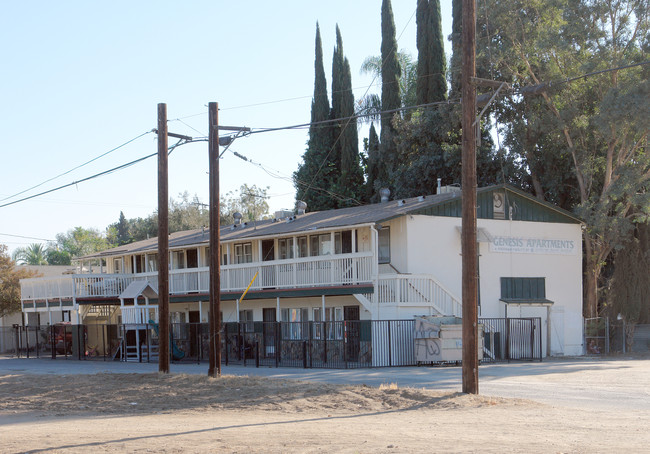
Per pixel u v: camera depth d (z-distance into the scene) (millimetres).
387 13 54875
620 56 34969
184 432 13055
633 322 37719
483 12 40750
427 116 47312
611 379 22828
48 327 46375
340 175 60625
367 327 32469
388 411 15875
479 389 19969
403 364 29281
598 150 40000
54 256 117188
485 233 33844
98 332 46188
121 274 46000
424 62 50688
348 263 32688
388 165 52344
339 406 16812
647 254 38125
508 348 31359
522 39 38781
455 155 45375
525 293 35812
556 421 13594
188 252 45656
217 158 23203
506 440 11156
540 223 36781
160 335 24406
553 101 39219
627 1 34844
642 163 35625
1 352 51562
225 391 19734
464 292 17766
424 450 10258
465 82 17719
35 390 22141
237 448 11016
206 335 36844
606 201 35469
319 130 61062
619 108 32406
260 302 40125
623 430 12258
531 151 41938
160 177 24406
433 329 28406
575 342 36812
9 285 54750
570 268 37656
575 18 35250
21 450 11344
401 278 30453
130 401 19047
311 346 29375
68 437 12727
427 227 33188
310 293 34000
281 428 13406
